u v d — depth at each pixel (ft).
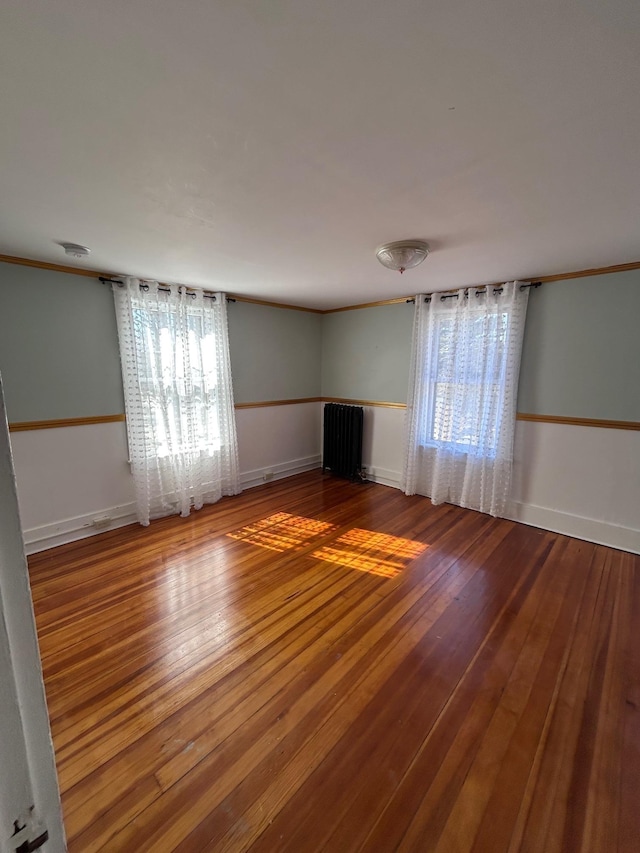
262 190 5.04
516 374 10.41
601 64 2.90
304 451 16.22
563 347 9.77
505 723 4.77
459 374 11.53
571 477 9.96
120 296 9.82
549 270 9.25
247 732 4.63
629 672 5.59
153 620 6.66
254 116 3.56
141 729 4.66
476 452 11.43
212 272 9.45
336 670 5.59
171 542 9.60
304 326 15.33
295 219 6.04
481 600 7.28
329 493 13.44
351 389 15.29
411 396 12.75
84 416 9.64
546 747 4.47
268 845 3.55
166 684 5.33
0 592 1.20
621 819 3.77
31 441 8.85
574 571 8.32
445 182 4.82
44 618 6.70
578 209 5.63
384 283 10.71
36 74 2.99
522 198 5.27
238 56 2.86
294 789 4.01
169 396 10.99
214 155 4.21
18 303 8.43
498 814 3.80
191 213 5.80
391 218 5.97
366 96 3.28
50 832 1.40
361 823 3.72
